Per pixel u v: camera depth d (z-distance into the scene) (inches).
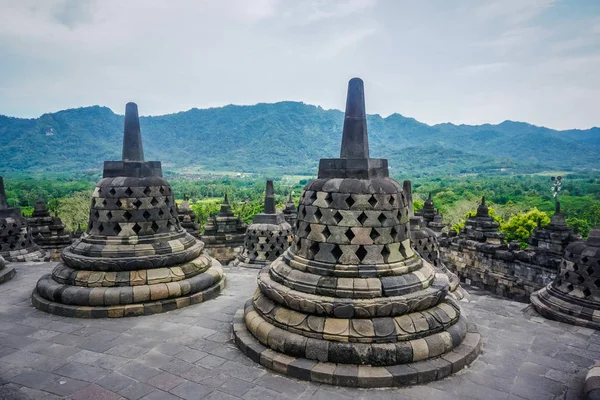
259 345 333.7
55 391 280.8
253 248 804.0
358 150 344.2
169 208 489.7
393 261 333.7
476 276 920.3
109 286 430.0
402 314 314.0
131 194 455.5
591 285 428.5
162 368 315.0
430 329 313.7
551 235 806.5
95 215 458.9
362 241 325.7
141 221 457.4
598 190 4001.0
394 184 352.5
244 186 6924.2
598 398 252.2
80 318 416.5
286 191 4224.9
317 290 319.9
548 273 756.0
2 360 325.4
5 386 286.0
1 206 781.9
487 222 975.0
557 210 816.9
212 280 494.9
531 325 425.7
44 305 433.7
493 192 4205.2
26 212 2640.3
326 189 338.6
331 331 303.9
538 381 302.2
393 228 336.8
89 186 5201.8
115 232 451.8
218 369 313.4
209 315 429.1
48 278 467.2
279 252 801.6
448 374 303.7
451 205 3474.4
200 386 289.4
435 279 359.6
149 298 432.1
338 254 329.4
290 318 322.3
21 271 622.5
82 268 440.5
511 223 1845.5
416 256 363.9
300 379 297.7
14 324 400.2
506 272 846.5
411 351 299.7
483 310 486.0
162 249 458.0
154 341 363.9
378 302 306.5
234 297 492.4
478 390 287.0
